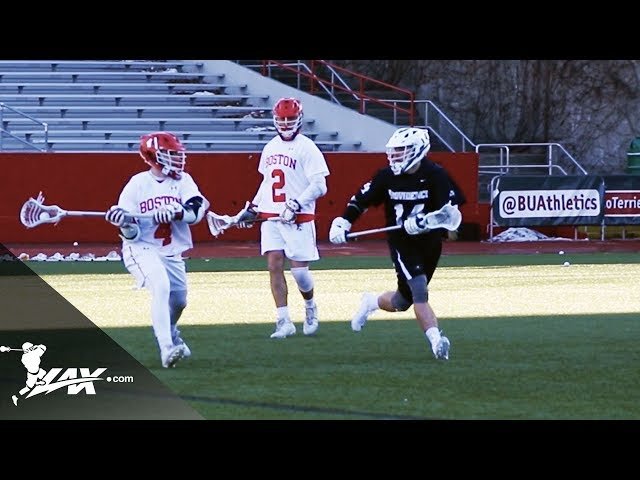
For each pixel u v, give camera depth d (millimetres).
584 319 49156
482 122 133375
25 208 36438
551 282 66438
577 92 131875
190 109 117250
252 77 123125
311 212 43781
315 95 121875
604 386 32750
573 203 97250
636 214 98250
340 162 98312
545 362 37188
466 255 87000
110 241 95812
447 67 133625
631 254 88312
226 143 112438
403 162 37000
